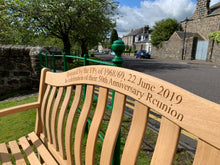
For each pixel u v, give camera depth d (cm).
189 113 54
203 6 2448
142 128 71
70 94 122
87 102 104
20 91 479
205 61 1967
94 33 1204
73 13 939
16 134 231
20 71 486
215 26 2261
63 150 123
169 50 2658
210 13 2392
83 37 1356
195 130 52
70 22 1042
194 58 2252
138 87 72
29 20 905
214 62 1819
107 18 1194
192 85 642
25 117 284
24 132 236
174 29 2836
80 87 112
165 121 62
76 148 106
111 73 87
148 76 69
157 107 64
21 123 263
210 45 1919
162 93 63
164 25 2850
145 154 188
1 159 128
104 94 92
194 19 2628
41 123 162
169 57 2664
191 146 210
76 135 106
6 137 224
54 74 143
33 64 468
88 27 1079
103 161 86
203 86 623
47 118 141
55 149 133
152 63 1686
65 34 1130
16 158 129
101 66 95
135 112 74
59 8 895
